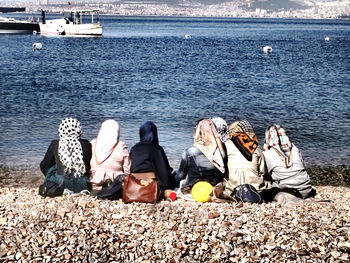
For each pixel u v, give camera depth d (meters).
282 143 9.02
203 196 8.41
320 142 16.84
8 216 6.94
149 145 8.59
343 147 16.14
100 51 71.94
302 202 8.40
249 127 8.83
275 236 6.64
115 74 41.72
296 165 8.97
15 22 108.81
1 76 38.00
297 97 29.41
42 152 14.51
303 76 43.44
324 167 13.60
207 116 21.94
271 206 8.02
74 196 8.19
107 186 8.57
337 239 6.65
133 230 6.70
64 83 34.34
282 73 46.03
